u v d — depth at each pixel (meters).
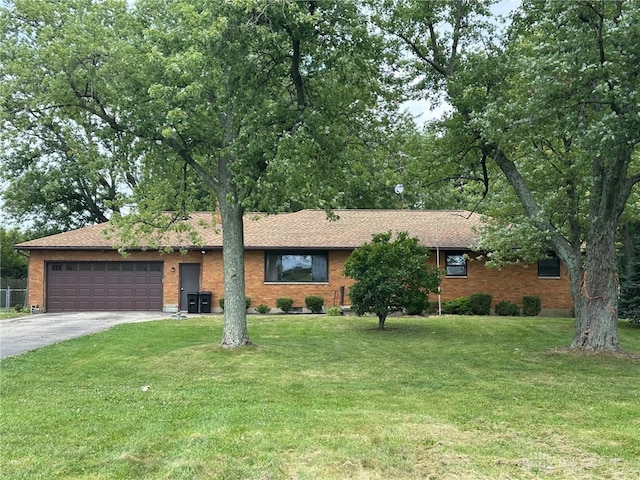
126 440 6.12
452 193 29.89
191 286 25.44
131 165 13.56
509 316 22.73
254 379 9.73
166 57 11.50
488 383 9.46
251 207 12.04
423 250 17.11
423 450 5.78
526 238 14.89
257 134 11.30
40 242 25.25
